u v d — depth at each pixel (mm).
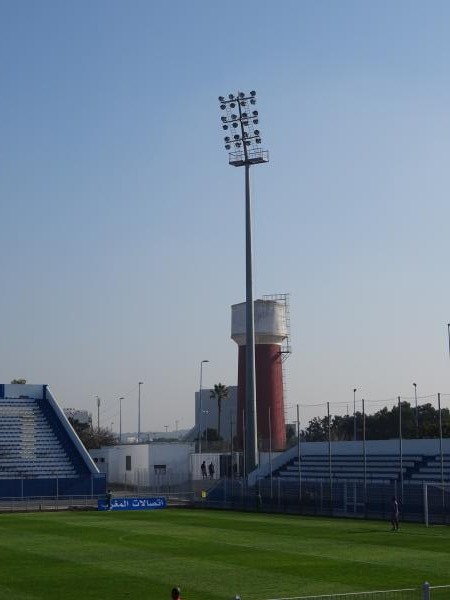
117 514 71125
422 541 47406
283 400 115125
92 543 47531
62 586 32250
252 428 79000
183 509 77625
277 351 115062
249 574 35156
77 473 96000
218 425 155750
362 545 45531
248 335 80125
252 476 78500
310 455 87000
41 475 93875
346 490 67688
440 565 37438
